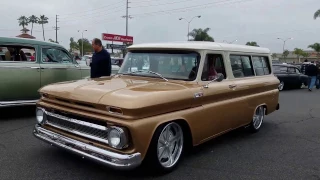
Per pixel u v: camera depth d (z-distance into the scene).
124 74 5.14
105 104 3.54
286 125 7.53
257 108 6.30
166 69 4.80
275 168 4.57
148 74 4.85
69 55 8.24
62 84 4.46
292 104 11.44
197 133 4.46
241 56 5.75
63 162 4.43
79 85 4.22
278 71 17.47
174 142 4.29
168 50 4.88
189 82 4.54
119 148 3.46
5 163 4.34
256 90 6.11
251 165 4.66
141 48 5.14
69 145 3.85
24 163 4.36
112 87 4.01
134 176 4.05
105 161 3.49
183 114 4.15
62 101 4.09
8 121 6.88
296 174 4.38
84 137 3.80
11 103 7.06
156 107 3.71
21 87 7.14
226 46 5.35
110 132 3.50
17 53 7.23
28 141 5.37
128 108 3.42
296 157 5.11
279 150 5.45
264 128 7.10
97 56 7.25
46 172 4.08
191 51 4.72
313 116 8.90
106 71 7.31
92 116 3.64
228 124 5.26
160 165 3.97
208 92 4.61
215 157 4.94
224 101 5.07
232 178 4.15
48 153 4.77
